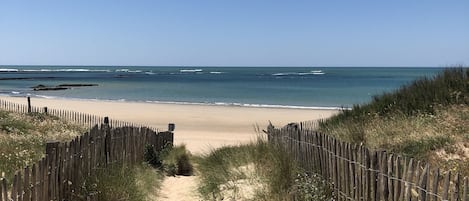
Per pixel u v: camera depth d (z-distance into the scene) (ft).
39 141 45.50
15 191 16.30
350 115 48.26
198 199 28.27
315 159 24.85
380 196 17.87
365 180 18.84
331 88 261.03
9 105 116.78
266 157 29.84
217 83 330.75
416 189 15.84
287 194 23.50
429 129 34.19
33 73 590.14
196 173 38.75
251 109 136.15
